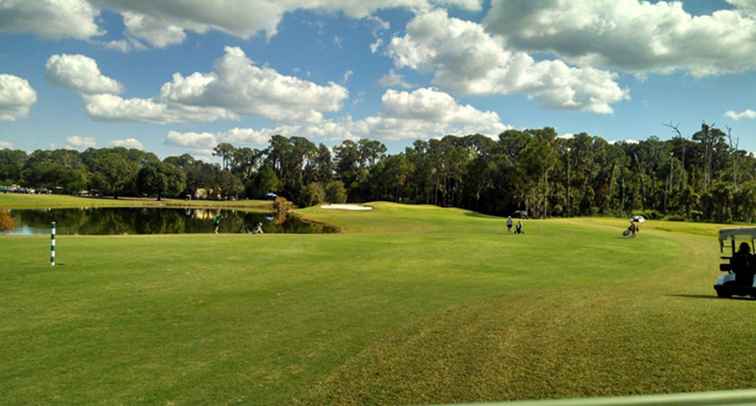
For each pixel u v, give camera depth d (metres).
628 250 32.34
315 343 8.98
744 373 6.40
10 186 169.38
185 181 156.75
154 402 6.46
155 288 14.60
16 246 23.28
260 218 77.12
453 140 163.38
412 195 146.00
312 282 16.34
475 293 14.64
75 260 19.44
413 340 8.94
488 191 124.12
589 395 6.06
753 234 13.29
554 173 115.56
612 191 116.69
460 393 6.39
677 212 106.88
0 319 10.70
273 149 170.88
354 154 168.12
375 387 6.74
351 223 62.62
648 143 154.12
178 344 9.00
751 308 10.57
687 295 14.38
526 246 32.44
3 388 6.93
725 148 134.25
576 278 19.88
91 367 7.78
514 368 7.14
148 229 54.81
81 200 119.31
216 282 15.92
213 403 6.41
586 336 8.48
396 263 22.33
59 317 10.95
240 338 9.39
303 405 6.28
